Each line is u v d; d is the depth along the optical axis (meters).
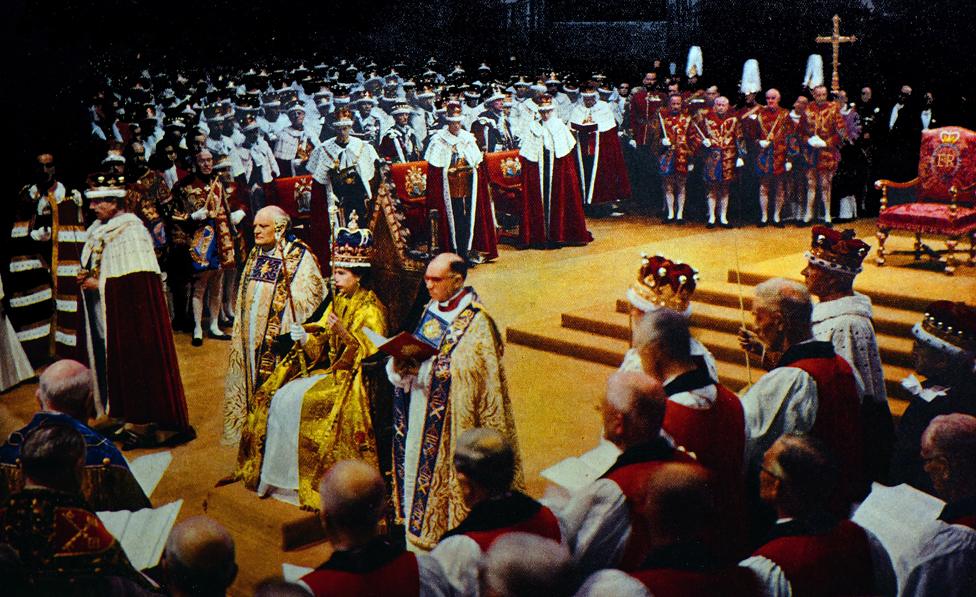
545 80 13.23
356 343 5.20
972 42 13.64
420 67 14.16
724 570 2.69
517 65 14.54
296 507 5.17
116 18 11.73
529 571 2.20
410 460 4.70
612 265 11.05
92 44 11.44
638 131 13.96
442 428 4.61
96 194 6.34
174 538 2.89
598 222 13.71
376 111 12.17
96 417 6.69
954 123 13.85
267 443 5.29
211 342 8.91
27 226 8.05
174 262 8.66
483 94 12.90
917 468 4.32
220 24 13.22
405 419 4.86
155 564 4.52
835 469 2.99
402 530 5.07
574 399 7.43
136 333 6.36
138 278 6.34
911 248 9.79
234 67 13.30
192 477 6.04
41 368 8.16
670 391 3.65
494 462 3.06
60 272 7.71
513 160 11.95
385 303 5.35
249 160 10.07
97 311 6.53
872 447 4.45
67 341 7.75
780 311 4.12
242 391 6.28
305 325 5.47
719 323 8.38
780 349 4.20
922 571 3.20
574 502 3.10
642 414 3.14
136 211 8.59
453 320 4.67
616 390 3.18
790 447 2.99
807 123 12.34
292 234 6.21
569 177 11.98
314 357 5.48
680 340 3.68
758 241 11.79
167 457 6.03
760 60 15.12
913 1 13.84
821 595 2.81
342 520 2.81
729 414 3.65
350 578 2.74
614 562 3.02
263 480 5.29
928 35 13.84
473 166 11.02
